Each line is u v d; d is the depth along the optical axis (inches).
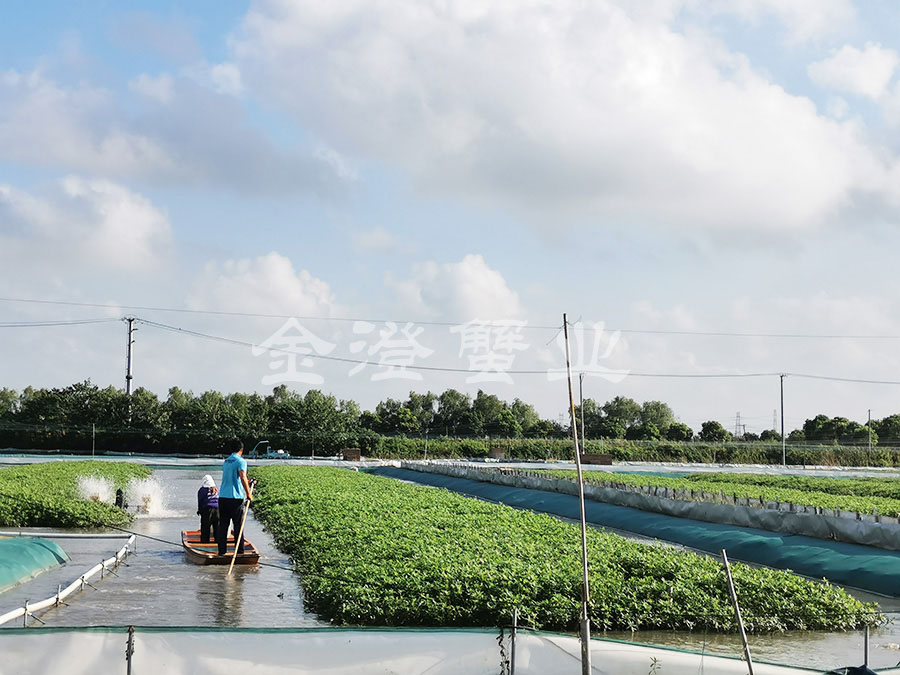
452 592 514.0
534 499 1368.1
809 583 566.9
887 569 660.7
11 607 520.1
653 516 1048.8
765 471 3002.0
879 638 507.2
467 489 1668.3
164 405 3233.3
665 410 4635.8
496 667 315.9
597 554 638.5
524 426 4480.8
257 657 301.4
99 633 295.9
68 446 2982.3
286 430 3253.0
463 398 4291.3
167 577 653.9
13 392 3754.9
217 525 800.3
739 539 824.9
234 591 607.2
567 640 320.2
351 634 307.7
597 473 2118.6
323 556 683.4
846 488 1715.1
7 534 788.0
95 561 711.1
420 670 310.3
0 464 2237.9
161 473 2127.2
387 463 2891.2
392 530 784.3
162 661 296.2
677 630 508.4
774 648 479.5
